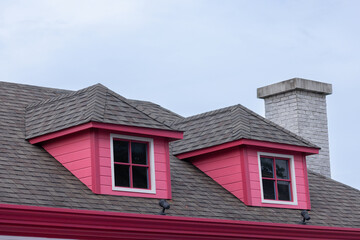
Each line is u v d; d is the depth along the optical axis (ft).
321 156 87.30
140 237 54.90
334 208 73.46
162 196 61.57
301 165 71.77
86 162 58.75
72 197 55.57
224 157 69.10
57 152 61.16
